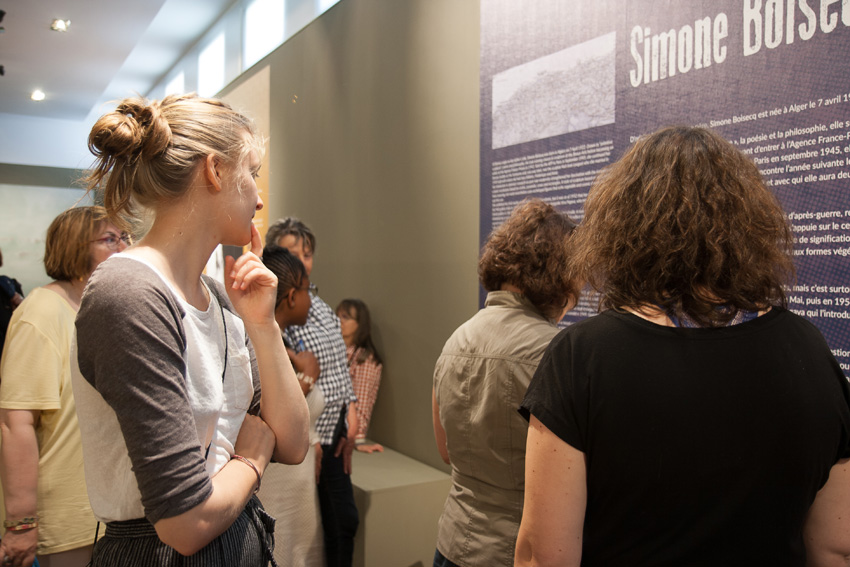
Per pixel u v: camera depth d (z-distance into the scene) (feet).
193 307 3.14
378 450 11.27
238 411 3.42
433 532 9.61
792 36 5.29
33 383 5.80
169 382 2.78
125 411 2.68
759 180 2.96
